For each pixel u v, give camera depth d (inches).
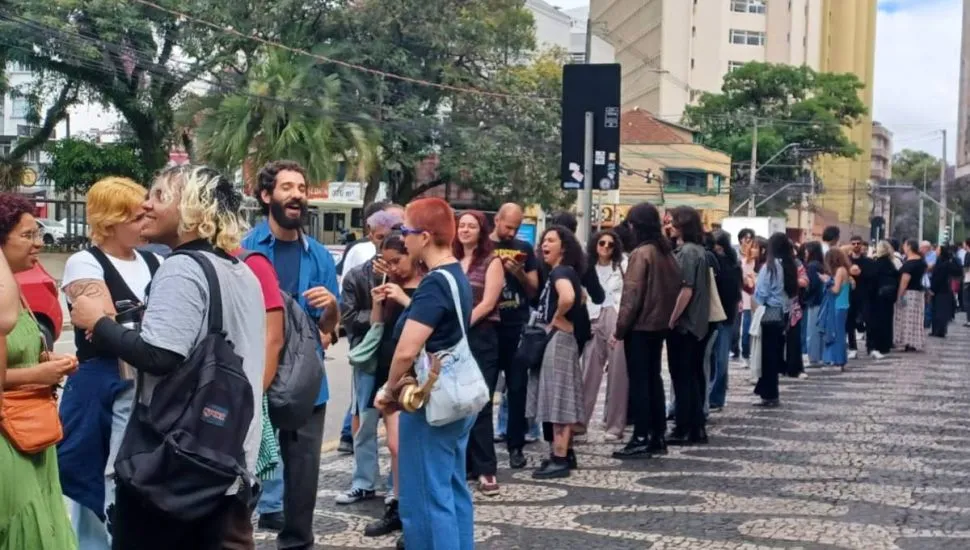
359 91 1366.9
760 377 468.4
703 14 3344.0
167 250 219.6
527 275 321.4
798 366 572.7
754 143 2074.3
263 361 157.4
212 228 151.6
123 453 141.2
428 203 206.8
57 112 1375.5
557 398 313.6
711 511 276.5
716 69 3356.3
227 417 141.6
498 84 1499.8
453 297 202.1
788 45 3415.4
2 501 156.8
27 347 162.4
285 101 1196.5
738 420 429.7
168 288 143.6
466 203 1740.9
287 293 215.6
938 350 768.9
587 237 474.3
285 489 222.8
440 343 202.1
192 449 138.2
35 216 181.2
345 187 1701.5
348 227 1713.8
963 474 324.5
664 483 310.8
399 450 207.6
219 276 147.9
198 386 141.1
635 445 349.7
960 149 2363.4
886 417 438.6
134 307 183.2
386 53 1402.6
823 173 3348.9
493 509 277.9
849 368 636.1
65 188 1409.9
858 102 2566.4
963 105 2319.1
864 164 4190.5
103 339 141.6
